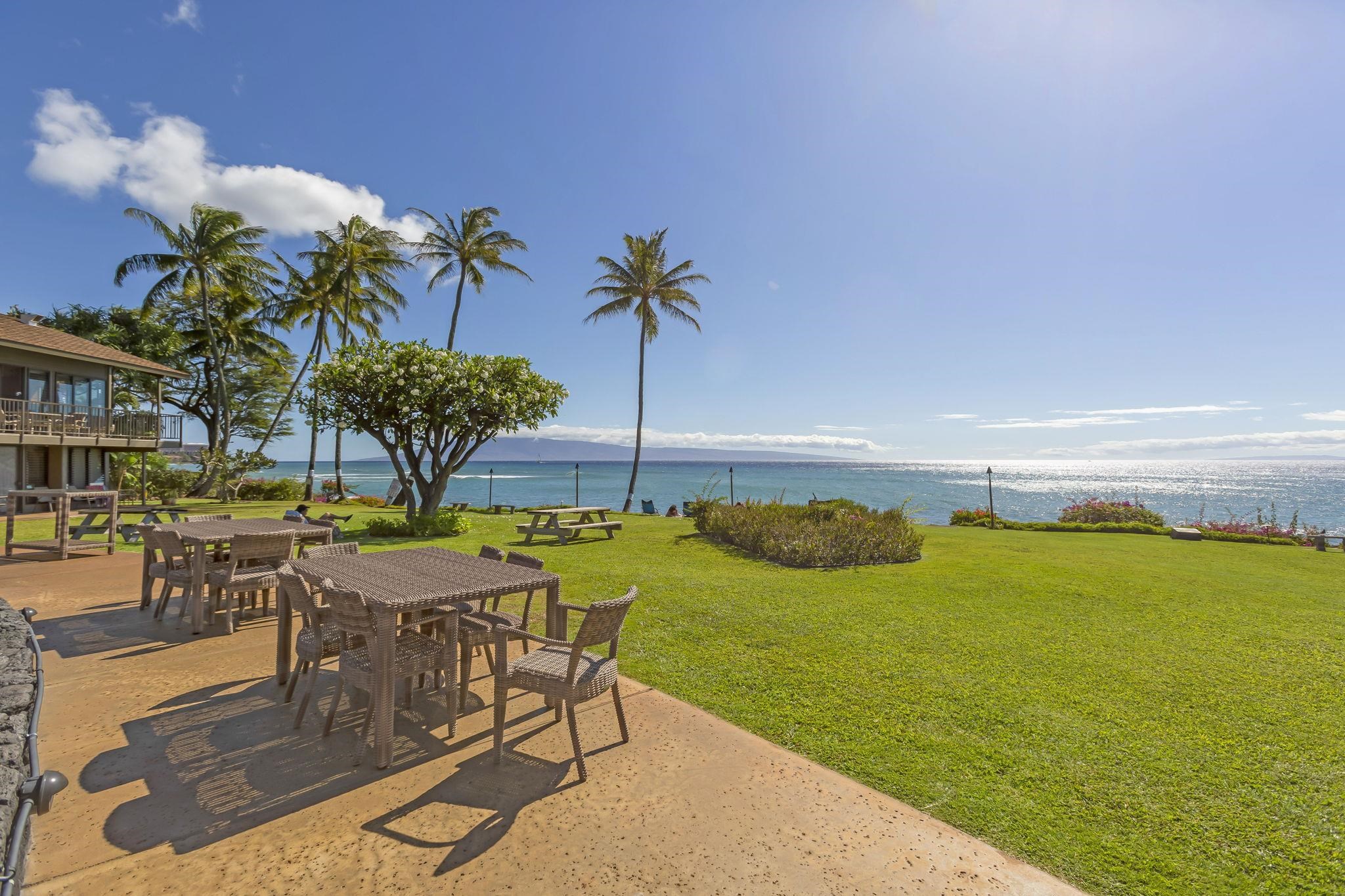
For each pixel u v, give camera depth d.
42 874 2.14
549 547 11.34
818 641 5.31
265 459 28.00
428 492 14.38
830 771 3.01
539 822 2.53
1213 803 2.79
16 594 6.57
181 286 27.94
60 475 20.25
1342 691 4.22
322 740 3.25
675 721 3.58
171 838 2.38
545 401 14.77
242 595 5.76
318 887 2.11
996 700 4.00
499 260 28.16
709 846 2.38
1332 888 2.21
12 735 2.42
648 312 29.08
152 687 3.95
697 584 7.79
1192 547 12.51
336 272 29.62
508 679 3.03
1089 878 2.25
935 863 2.31
